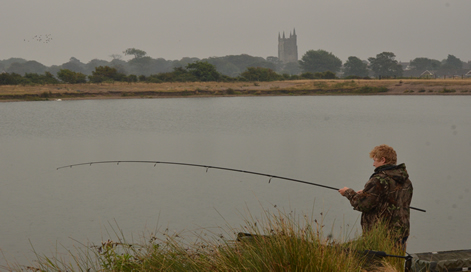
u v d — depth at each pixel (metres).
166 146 22.30
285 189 11.87
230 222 8.51
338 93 89.88
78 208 10.08
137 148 21.64
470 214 9.05
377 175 4.15
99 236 7.87
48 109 54.19
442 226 8.30
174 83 96.00
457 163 16.06
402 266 3.44
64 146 22.67
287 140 24.27
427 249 7.13
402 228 4.09
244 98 82.06
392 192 4.10
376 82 93.75
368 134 26.83
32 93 76.81
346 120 36.66
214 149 20.95
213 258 3.56
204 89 91.00
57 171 15.18
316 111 47.84
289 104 61.94
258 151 20.06
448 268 2.90
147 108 55.56
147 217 9.17
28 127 32.94
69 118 40.97
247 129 30.39
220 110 50.91
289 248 3.27
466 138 24.42
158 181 13.21
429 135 26.16
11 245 7.33
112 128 31.92
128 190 11.98
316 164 16.20
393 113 43.47
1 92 75.69
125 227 8.46
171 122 36.44
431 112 44.47
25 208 10.16
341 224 8.16
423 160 16.98
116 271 3.82
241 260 3.39
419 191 11.48
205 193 11.48
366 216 4.29
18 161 17.70
